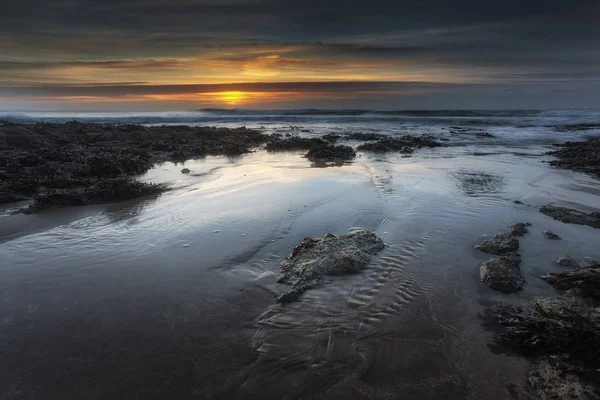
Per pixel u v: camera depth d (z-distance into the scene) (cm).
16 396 298
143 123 3112
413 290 458
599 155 1352
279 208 765
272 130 2573
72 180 982
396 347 356
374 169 1196
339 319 400
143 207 796
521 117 3391
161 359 340
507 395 297
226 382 312
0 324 392
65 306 427
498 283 462
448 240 609
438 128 2669
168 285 471
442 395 299
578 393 288
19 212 773
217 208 774
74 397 298
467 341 364
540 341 347
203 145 1706
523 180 1036
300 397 298
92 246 592
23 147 1468
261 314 409
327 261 509
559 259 523
